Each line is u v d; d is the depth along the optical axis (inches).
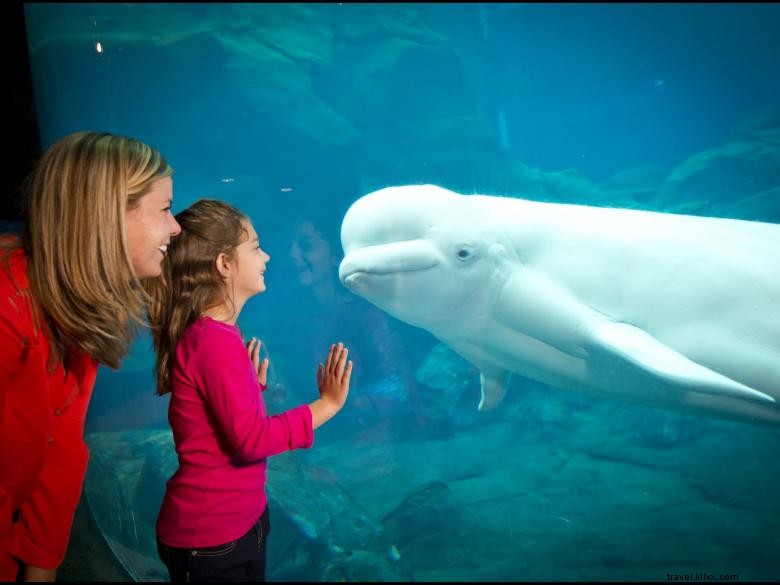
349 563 111.3
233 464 74.6
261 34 384.8
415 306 137.9
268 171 339.0
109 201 66.6
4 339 65.2
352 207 138.6
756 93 377.1
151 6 458.6
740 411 124.0
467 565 108.3
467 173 277.6
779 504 116.3
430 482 140.7
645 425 152.4
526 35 565.9
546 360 135.6
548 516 122.6
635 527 114.7
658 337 125.2
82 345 68.9
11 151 136.9
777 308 120.2
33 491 74.1
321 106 330.0
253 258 81.0
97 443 175.5
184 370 73.7
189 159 366.0
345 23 406.0
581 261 128.9
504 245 131.3
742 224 133.8
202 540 73.4
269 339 215.0
